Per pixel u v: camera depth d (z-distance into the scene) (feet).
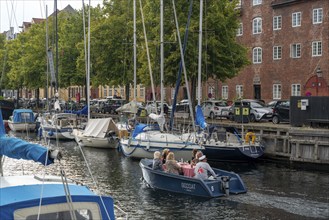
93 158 87.04
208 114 119.24
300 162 77.97
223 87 165.27
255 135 83.56
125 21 133.08
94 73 143.95
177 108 120.37
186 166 57.88
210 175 56.39
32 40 182.80
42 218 22.33
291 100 88.33
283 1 144.77
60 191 23.84
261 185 61.82
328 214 46.34
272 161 83.35
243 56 110.52
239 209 48.65
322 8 134.10
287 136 81.46
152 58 103.35
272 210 48.01
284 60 145.79
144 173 61.46
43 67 170.71
